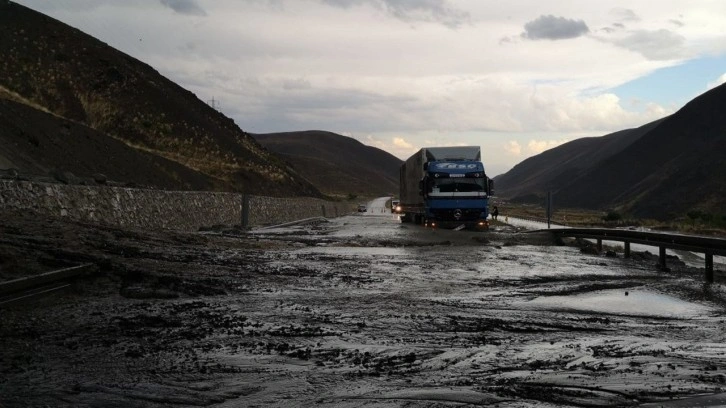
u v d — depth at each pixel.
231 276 14.04
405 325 9.55
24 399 5.54
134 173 52.78
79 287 11.36
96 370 6.58
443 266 18.56
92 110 75.38
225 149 93.88
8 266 11.11
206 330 8.73
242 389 6.09
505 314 10.89
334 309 10.79
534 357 7.62
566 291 14.18
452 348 8.05
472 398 5.88
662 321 10.63
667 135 190.88
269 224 45.25
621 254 25.77
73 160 44.34
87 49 87.75
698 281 16.66
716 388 6.27
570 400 5.85
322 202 80.25
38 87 71.06
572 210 146.00
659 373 6.87
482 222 38.81
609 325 10.06
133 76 89.56
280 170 113.06
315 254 20.95
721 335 9.34
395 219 64.31
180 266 14.27
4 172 23.36
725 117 176.12
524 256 22.89
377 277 15.56
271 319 9.69
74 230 15.92
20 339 7.77
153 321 9.15
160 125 82.00
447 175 38.66
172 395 5.84
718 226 55.91
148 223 26.86
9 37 76.81
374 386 6.27
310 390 6.10
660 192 126.44
